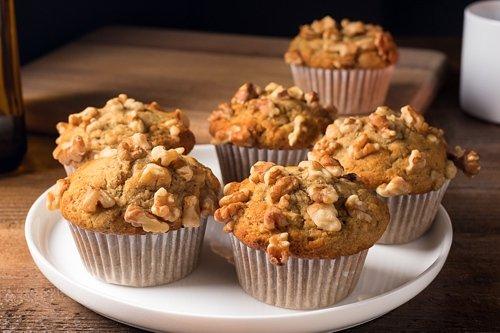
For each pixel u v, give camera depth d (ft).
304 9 3.98
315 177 1.85
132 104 2.19
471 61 2.75
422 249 2.06
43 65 2.98
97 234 1.86
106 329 1.85
